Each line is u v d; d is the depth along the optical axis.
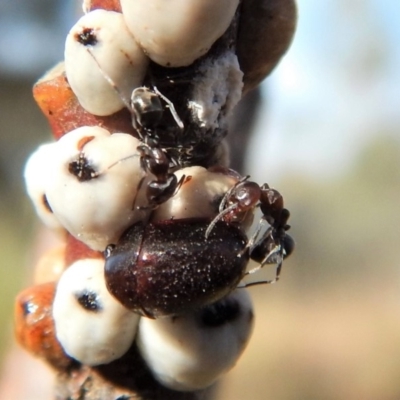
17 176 0.26
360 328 0.29
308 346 0.27
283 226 0.05
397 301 0.33
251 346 0.27
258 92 0.06
